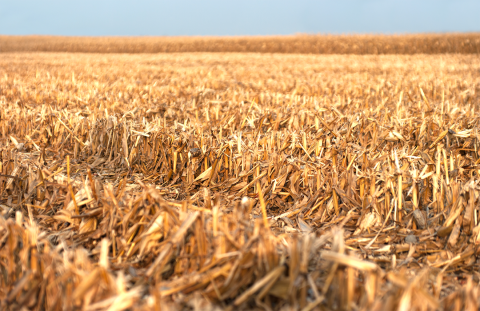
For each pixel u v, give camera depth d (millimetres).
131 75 11969
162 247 2182
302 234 2793
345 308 1709
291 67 15188
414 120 4617
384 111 5531
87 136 4832
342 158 3641
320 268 2018
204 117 5664
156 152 4039
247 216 2168
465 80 9727
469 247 2443
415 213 2762
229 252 1945
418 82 9477
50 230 2664
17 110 5586
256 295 1817
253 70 13844
